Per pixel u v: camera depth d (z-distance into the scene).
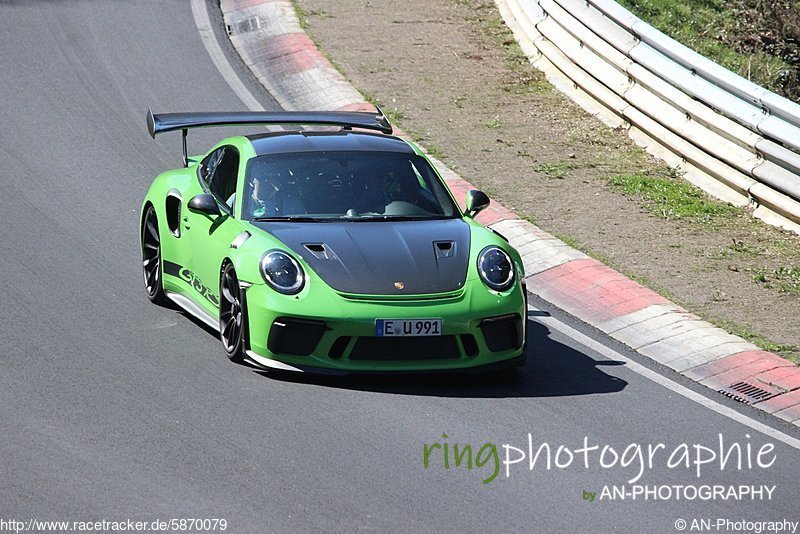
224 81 54.44
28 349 26.78
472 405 24.97
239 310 26.42
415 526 18.88
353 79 55.50
